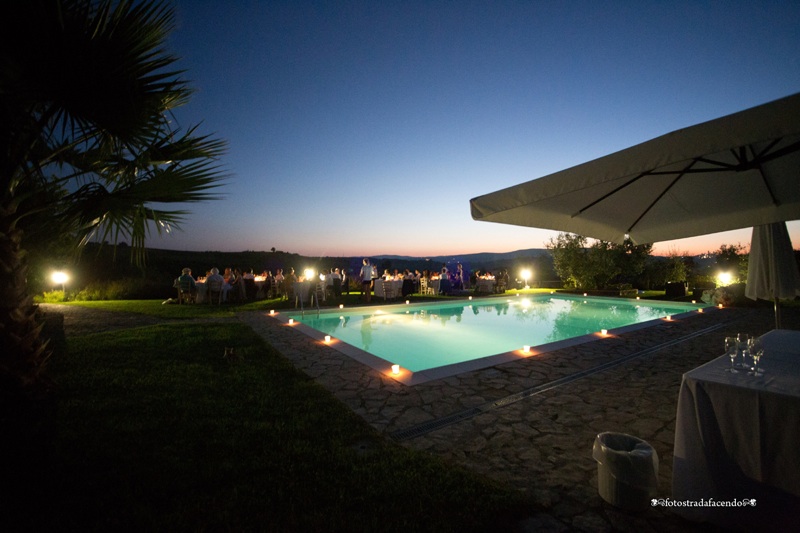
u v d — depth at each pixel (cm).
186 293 1342
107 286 1625
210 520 215
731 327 852
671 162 164
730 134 148
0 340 331
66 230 383
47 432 314
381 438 320
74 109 331
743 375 229
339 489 245
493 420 358
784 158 269
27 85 302
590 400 410
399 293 1623
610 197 319
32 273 1325
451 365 540
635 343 691
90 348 601
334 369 525
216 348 627
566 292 1966
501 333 988
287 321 938
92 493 239
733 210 335
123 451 289
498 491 243
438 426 345
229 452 291
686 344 683
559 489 249
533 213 305
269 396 412
